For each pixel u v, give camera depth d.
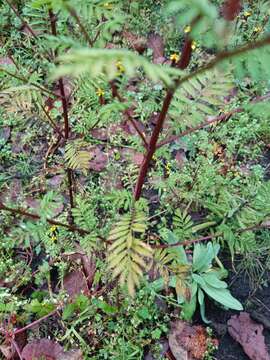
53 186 2.47
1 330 1.95
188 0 0.79
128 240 1.41
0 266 2.14
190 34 0.97
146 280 2.04
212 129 2.62
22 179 2.53
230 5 0.96
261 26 2.91
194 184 2.38
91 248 1.79
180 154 2.61
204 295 2.12
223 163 2.56
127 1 2.78
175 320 2.03
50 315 2.03
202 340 1.99
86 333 1.99
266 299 2.15
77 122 2.61
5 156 2.62
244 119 2.63
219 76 1.38
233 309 2.10
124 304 2.00
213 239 2.22
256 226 1.93
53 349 1.93
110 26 1.38
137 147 2.01
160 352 1.96
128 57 0.81
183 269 1.68
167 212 2.39
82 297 1.98
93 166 2.55
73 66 0.77
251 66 1.08
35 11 1.88
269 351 2.00
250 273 2.20
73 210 1.78
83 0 1.41
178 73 0.90
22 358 1.90
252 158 2.65
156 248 1.71
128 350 1.93
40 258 2.25
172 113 1.42
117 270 1.39
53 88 2.63
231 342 2.02
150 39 3.10
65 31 2.17
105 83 1.71
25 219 2.28
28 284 2.16
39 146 2.67
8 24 3.04
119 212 2.37
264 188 1.98
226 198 2.14
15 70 1.93
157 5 3.10
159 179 2.48
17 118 2.68
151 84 2.80
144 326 2.02
